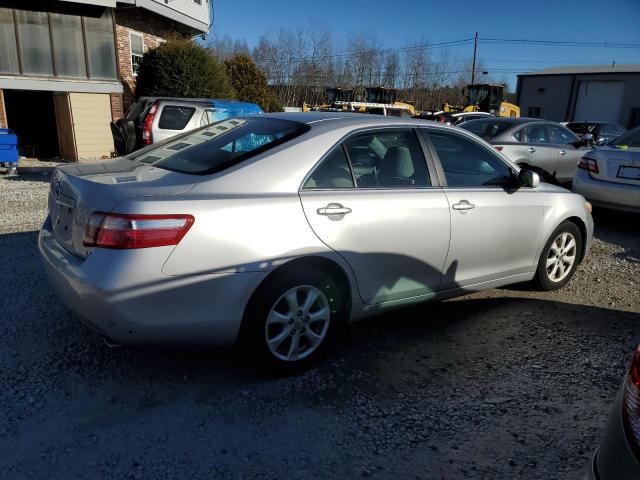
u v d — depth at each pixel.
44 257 3.21
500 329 4.15
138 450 2.61
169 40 18.06
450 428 2.88
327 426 2.86
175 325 2.85
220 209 2.90
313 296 3.26
